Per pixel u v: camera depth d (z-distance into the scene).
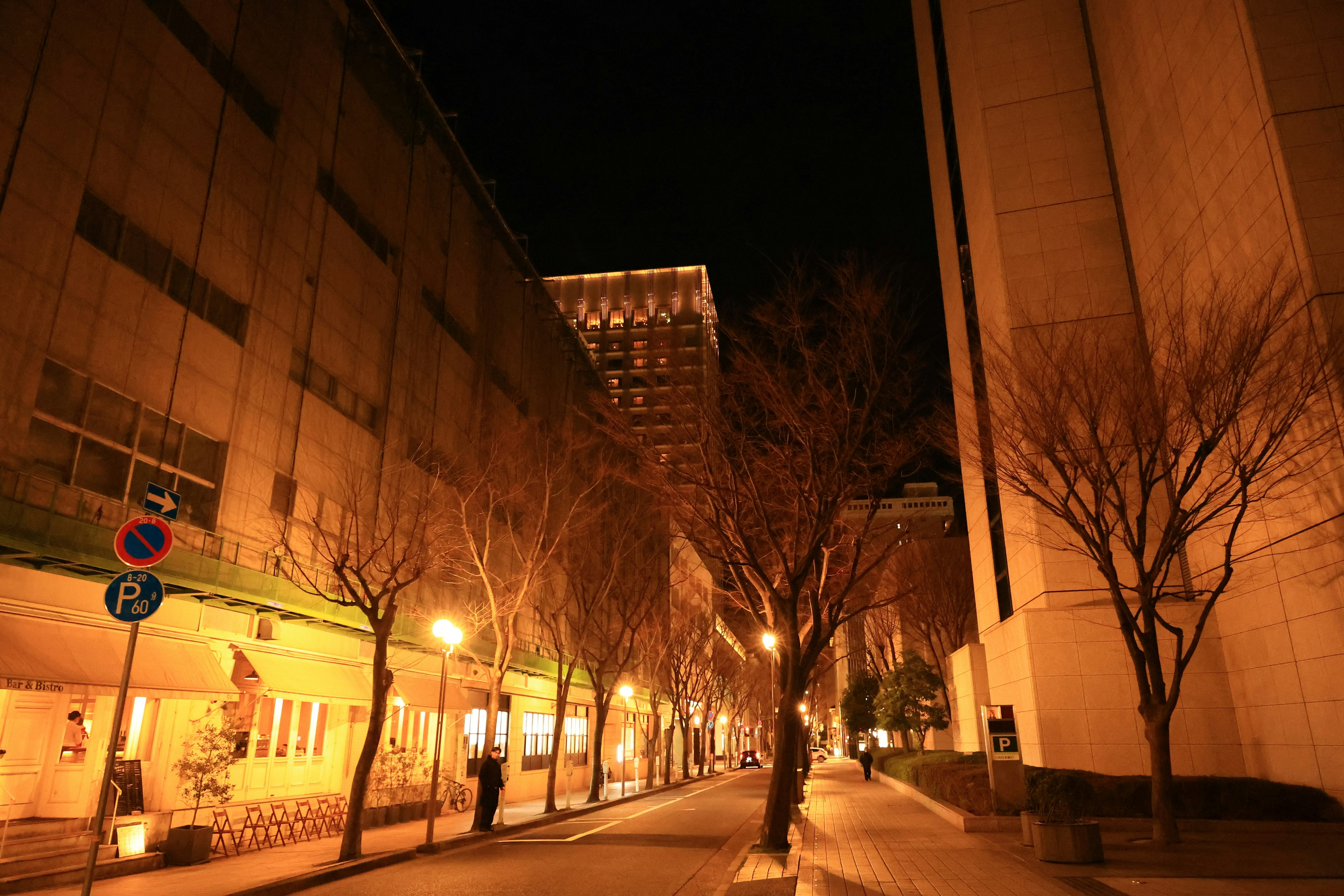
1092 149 26.34
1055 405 16.36
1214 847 14.32
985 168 27.70
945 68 35.50
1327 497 16.58
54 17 13.92
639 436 18.42
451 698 25.77
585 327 97.81
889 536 30.92
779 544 17.47
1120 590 15.46
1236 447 17.30
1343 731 16.47
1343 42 17.75
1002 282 25.89
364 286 23.80
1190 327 20.22
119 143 15.24
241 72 19.03
